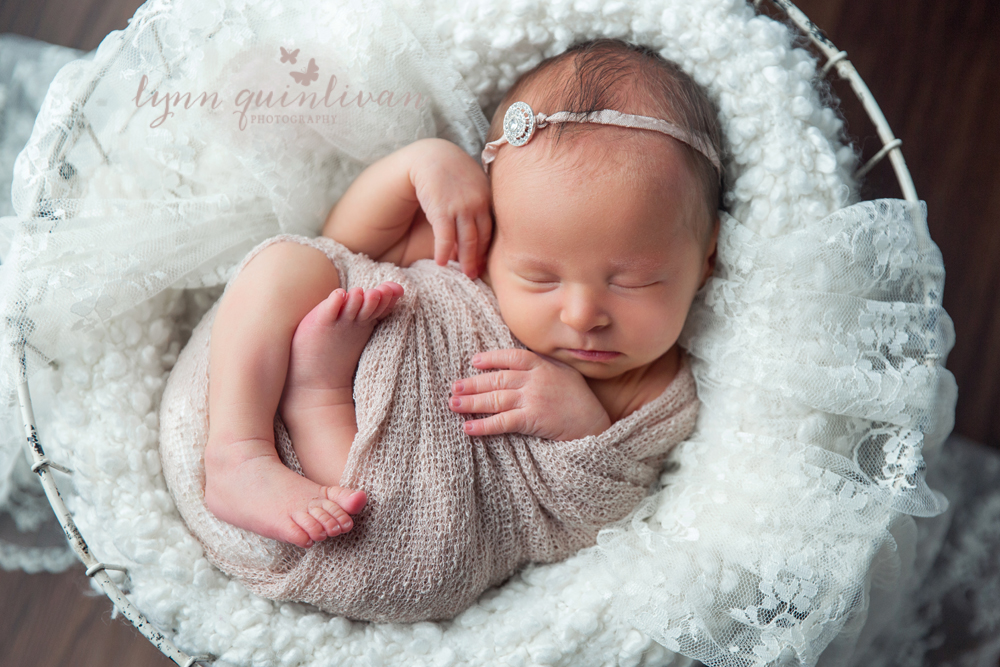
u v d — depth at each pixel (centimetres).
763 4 152
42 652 147
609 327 106
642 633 102
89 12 177
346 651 104
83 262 109
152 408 115
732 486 106
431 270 118
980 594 148
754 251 110
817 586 98
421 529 102
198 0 110
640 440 113
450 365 109
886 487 104
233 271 118
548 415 107
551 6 114
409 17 117
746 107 110
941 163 173
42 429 114
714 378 116
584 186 100
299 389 108
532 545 111
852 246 106
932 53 177
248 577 106
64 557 150
